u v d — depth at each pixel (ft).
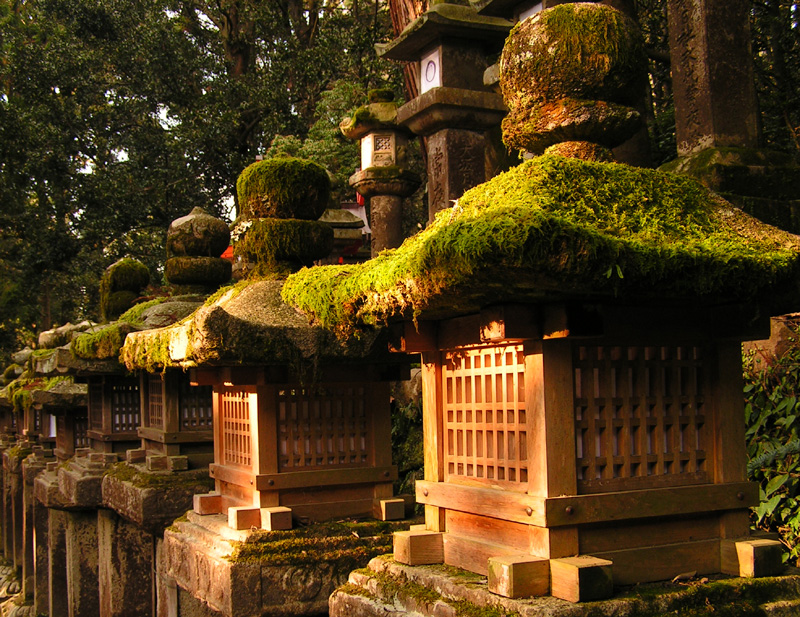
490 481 10.23
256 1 62.13
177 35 61.52
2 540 52.75
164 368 17.13
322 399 15.23
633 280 8.33
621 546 9.51
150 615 23.66
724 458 10.07
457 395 10.95
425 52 24.59
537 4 22.50
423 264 8.55
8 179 62.08
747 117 19.74
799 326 16.25
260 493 14.51
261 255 15.90
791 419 14.85
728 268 8.76
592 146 10.18
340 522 14.93
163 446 20.62
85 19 64.90
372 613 10.45
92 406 26.58
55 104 60.75
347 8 64.95
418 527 11.43
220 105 59.31
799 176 19.15
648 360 9.94
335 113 48.03
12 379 47.57
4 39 65.82
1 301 70.13
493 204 9.16
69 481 25.16
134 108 60.90
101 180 59.93
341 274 11.41
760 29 32.71
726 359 10.16
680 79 20.39
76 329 31.83
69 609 26.40
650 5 36.19
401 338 11.28
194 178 61.16
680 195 9.79
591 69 9.95
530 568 8.96
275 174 15.99
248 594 13.46
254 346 13.53
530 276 7.91
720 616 8.98
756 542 9.84
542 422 9.15
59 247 61.62
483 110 23.45
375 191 29.25
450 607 9.36
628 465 9.70
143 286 29.12
